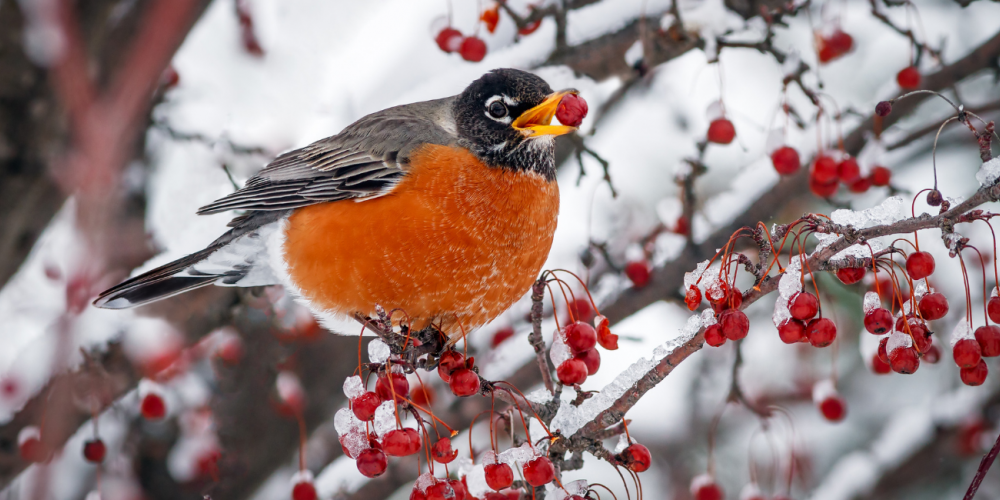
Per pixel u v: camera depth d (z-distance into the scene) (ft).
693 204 34.17
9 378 29.86
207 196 32.58
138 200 33.04
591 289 36.52
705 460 40.45
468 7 35.99
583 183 40.37
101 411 31.12
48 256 33.78
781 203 34.81
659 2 32.96
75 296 11.89
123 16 23.06
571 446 20.02
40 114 23.97
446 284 25.59
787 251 34.32
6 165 24.34
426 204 25.20
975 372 17.47
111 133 10.24
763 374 41.65
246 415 34.19
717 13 31.27
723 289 17.92
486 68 33.01
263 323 33.40
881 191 36.94
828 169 30.63
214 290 32.50
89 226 11.40
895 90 33.86
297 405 31.91
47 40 22.94
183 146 33.45
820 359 41.39
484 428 35.04
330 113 34.73
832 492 38.37
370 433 20.16
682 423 41.57
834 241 17.62
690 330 18.58
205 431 34.14
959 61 33.86
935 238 32.09
